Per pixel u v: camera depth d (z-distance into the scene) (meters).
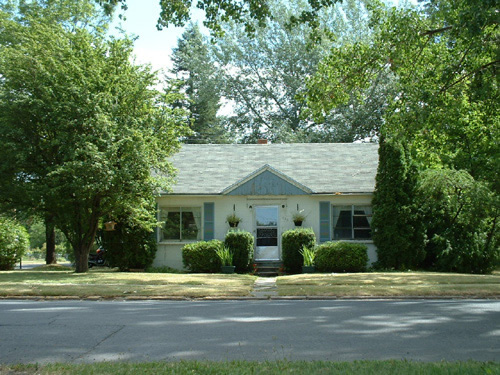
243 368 5.87
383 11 17.81
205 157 26.06
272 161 25.62
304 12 14.44
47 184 18.30
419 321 9.41
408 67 17.98
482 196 19.92
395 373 5.54
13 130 18.28
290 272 21.55
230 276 17.98
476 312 10.49
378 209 21.34
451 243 20.67
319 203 22.70
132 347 7.41
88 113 18.52
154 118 20.09
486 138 22.81
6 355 6.96
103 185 17.83
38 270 23.48
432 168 23.48
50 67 19.06
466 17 12.99
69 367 6.02
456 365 5.91
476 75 16.70
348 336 8.09
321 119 18.34
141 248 21.88
